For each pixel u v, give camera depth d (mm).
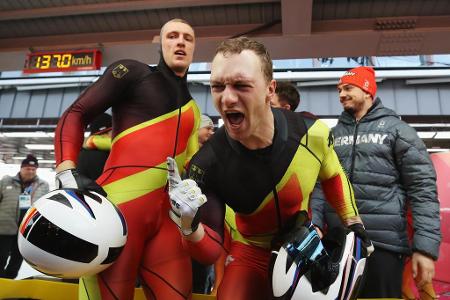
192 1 3500
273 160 1141
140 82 1387
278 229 1242
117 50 4094
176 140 1411
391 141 1782
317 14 3680
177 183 936
